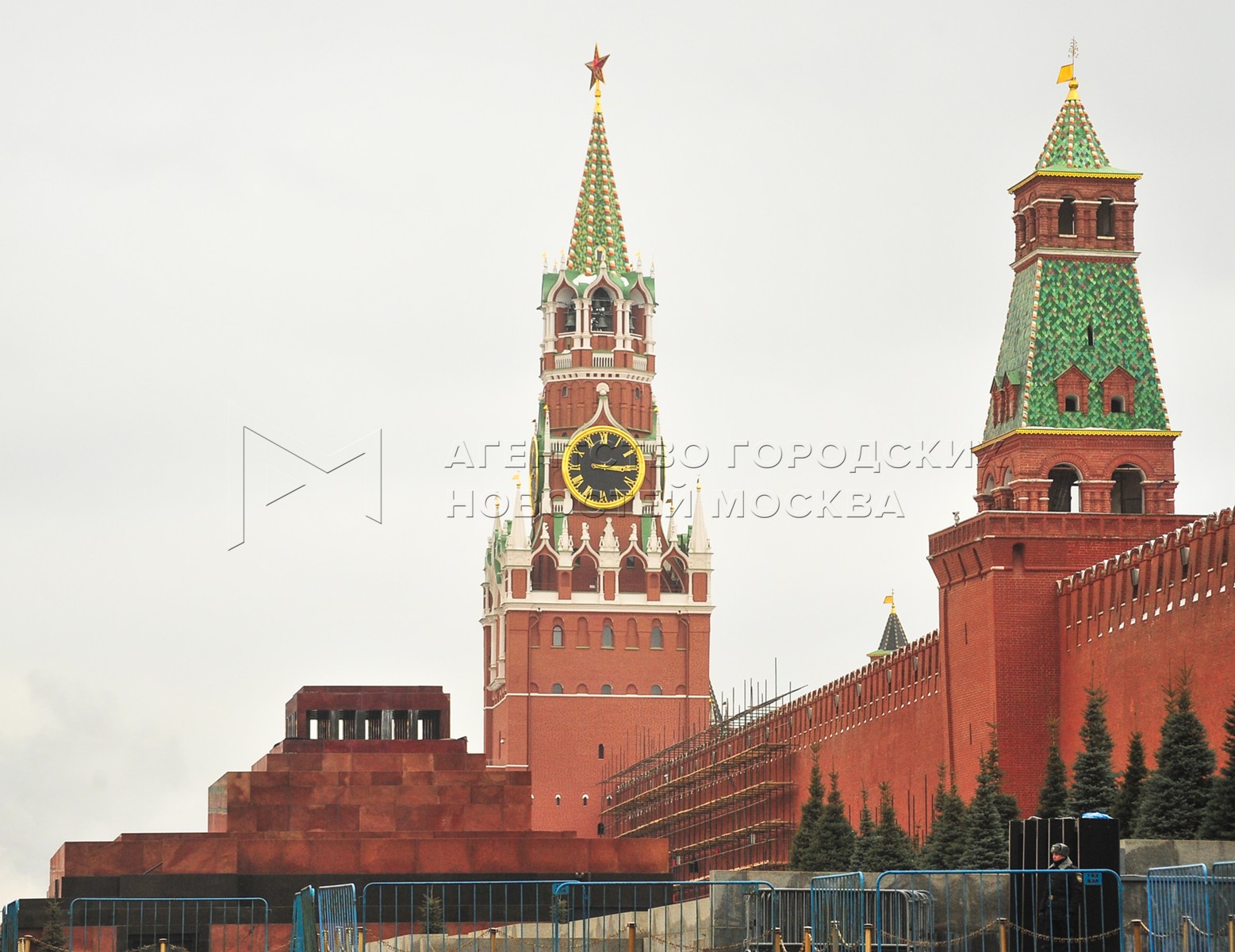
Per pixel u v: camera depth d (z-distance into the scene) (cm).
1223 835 12325
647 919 12025
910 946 9969
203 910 17788
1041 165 18350
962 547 18112
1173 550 15762
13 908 11344
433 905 18238
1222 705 14925
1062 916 9225
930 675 19762
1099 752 14288
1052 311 18212
